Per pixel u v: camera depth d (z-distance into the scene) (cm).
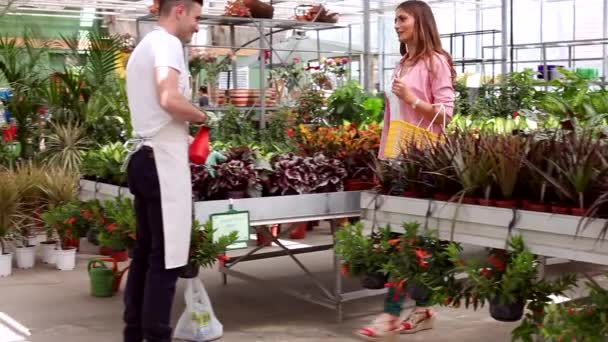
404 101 384
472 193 321
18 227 579
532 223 291
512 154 312
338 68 1102
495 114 1010
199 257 370
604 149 295
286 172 405
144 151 328
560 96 634
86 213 457
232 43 901
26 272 570
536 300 291
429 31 390
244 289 504
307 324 420
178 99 320
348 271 362
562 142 308
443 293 318
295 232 705
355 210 423
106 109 746
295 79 973
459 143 338
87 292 502
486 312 444
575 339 265
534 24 1516
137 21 845
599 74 1424
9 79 770
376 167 367
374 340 385
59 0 1136
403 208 345
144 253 352
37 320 432
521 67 1530
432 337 395
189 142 367
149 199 329
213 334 390
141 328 352
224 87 1047
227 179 393
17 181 601
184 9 338
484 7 1507
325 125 800
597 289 273
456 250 313
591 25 1433
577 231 270
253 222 391
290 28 948
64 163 688
